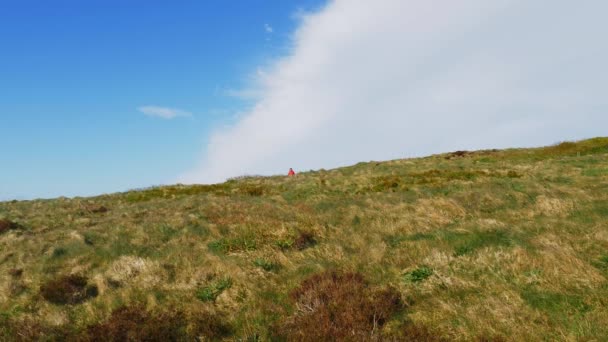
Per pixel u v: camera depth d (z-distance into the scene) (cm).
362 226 1357
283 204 1939
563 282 724
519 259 817
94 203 2811
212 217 1642
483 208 1444
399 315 723
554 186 1647
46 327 805
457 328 647
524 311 659
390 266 926
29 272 1144
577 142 3434
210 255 1109
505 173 2280
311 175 3412
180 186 3475
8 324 840
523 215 1282
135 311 834
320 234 1296
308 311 767
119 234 1479
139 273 1038
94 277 1042
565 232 1003
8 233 1702
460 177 2295
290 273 975
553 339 585
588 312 627
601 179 1745
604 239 906
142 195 3047
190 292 910
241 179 3731
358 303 748
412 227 1238
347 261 999
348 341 651
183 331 755
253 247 1199
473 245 955
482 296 731
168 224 1530
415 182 2267
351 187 2325
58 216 2189
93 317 841
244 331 734
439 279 808
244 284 911
